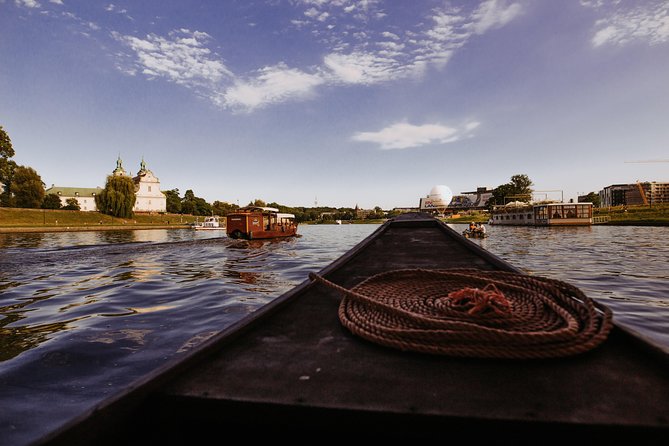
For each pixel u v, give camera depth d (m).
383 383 1.49
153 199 121.75
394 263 4.51
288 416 1.35
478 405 1.31
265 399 1.38
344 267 4.30
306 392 1.43
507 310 1.98
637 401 1.31
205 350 1.77
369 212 165.38
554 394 1.37
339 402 1.35
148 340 5.09
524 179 106.94
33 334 5.41
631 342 1.78
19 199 74.75
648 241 25.08
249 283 10.47
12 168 75.12
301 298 2.90
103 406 1.26
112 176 84.25
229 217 33.91
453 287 2.76
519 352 1.63
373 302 2.31
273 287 9.73
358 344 1.93
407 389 1.44
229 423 1.40
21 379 3.75
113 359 4.34
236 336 2.03
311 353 1.83
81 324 6.00
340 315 2.25
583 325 1.91
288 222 42.56
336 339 2.01
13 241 32.81
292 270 13.55
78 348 4.72
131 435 1.39
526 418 1.22
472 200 153.25
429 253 5.16
